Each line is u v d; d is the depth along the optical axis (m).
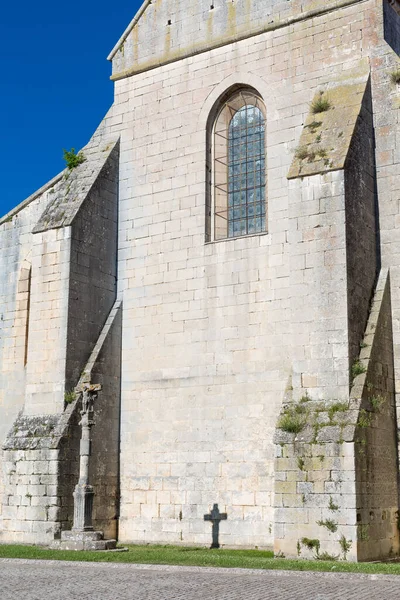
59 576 15.34
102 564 17.31
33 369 25.42
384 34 23.44
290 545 19.30
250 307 23.83
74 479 23.83
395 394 21.39
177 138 26.72
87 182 26.88
